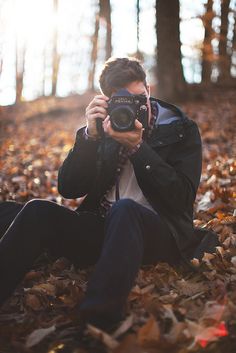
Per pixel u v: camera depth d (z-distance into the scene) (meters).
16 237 2.32
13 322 2.41
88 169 2.76
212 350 2.00
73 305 2.51
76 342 2.16
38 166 7.46
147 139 2.67
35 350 2.15
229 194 4.12
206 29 13.34
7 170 7.37
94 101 2.64
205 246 2.76
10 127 14.89
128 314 2.27
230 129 9.34
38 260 3.14
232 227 3.39
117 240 2.13
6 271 2.26
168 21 12.11
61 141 10.72
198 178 2.63
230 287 2.53
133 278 2.12
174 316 2.13
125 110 2.42
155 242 2.48
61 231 2.55
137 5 13.60
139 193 2.68
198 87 15.16
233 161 5.81
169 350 1.94
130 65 2.63
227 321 2.15
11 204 2.97
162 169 2.48
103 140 2.70
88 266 2.87
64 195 2.89
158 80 12.78
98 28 21.11
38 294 2.65
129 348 1.85
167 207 2.58
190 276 2.66
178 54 12.55
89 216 2.63
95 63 22.31
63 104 17.50
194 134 2.70
